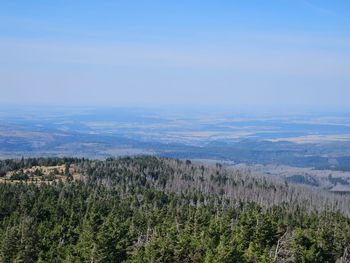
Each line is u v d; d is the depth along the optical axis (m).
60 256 77.56
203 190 135.38
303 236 79.12
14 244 79.69
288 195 143.12
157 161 167.88
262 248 74.31
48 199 105.19
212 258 64.94
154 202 109.50
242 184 151.38
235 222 93.69
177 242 70.38
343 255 78.69
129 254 74.56
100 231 78.19
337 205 138.50
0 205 102.44
